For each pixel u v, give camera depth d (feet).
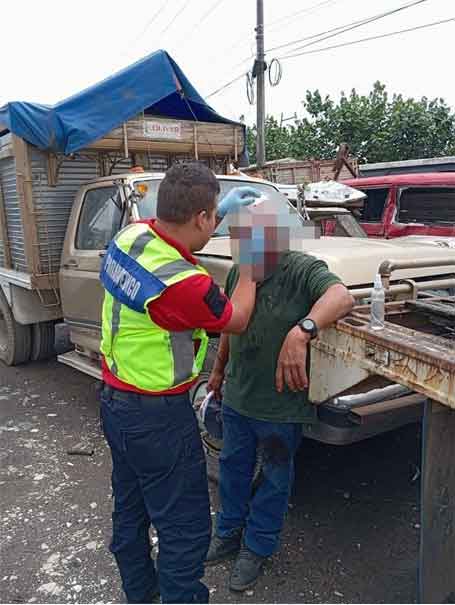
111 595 8.15
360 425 8.09
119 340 6.37
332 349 7.37
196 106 18.03
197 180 6.05
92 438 13.44
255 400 7.87
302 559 8.79
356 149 64.49
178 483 6.57
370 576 8.38
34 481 11.45
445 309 7.80
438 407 5.99
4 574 8.61
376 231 26.48
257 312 7.66
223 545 8.77
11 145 15.64
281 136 72.23
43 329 18.99
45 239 15.89
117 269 6.30
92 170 16.62
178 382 6.34
